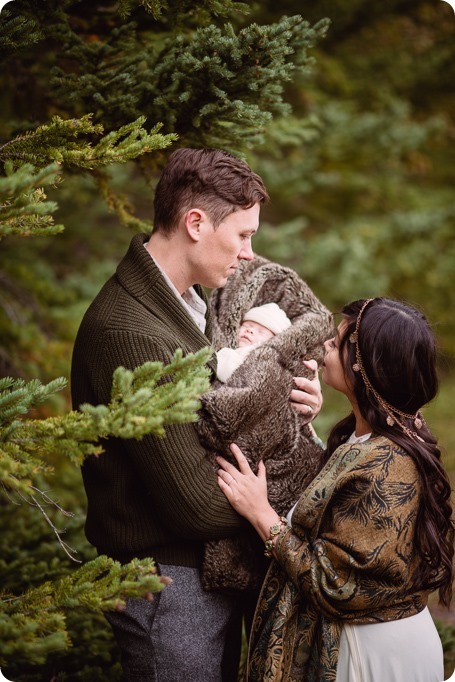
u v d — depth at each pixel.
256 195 2.30
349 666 2.13
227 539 2.30
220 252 2.29
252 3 3.48
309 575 2.11
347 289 7.85
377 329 2.21
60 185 3.45
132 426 1.64
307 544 2.16
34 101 3.28
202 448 2.23
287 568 2.16
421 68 8.34
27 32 2.43
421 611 2.22
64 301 6.23
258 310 2.72
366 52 8.23
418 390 2.21
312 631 2.22
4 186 1.62
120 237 7.24
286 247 7.50
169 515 2.18
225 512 2.22
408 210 9.19
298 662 2.21
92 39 3.09
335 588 2.08
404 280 9.23
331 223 9.11
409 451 2.13
